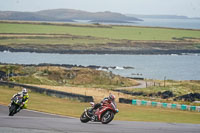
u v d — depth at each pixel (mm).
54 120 39500
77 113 66875
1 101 78875
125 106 90312
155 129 34031
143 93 136625
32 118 40344
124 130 31938
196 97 131250
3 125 31391
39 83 149500
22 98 41812
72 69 180250
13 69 168875
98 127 33250
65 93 98875
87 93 118250
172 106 91188
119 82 172750
